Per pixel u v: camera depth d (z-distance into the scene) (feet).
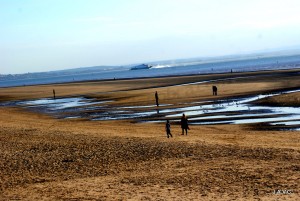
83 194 53.31
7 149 89.86
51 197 52.39
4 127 132.05
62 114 186.60
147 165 72.18
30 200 51.37
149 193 52.60
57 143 96.07
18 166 73.87
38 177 65.98
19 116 186.39
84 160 77.87
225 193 51.19
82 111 191.21
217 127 123.65
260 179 57.77
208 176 61.26
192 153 79.97
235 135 106.42
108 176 65.31
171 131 119.44
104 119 158.81
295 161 68.64
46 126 139.13
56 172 69.36
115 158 78.74
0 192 56.85
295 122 122.21
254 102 170.71
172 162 73.36
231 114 145.89
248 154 76.38
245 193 50.75
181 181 59.00
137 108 182.70
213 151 80.84
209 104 178.09
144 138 102.22
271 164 67.26
